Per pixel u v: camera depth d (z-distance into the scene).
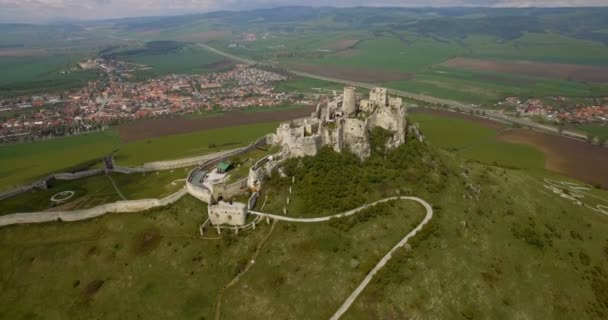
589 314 113.25
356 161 152.38
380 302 103.25
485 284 113.12
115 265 117.88
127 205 137.50
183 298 108.00
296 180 141.38
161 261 117.31
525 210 153.00
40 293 113.44
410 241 120.75
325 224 124.50
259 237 121.50
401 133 168.12
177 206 137.00
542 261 127.69
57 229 132.38
